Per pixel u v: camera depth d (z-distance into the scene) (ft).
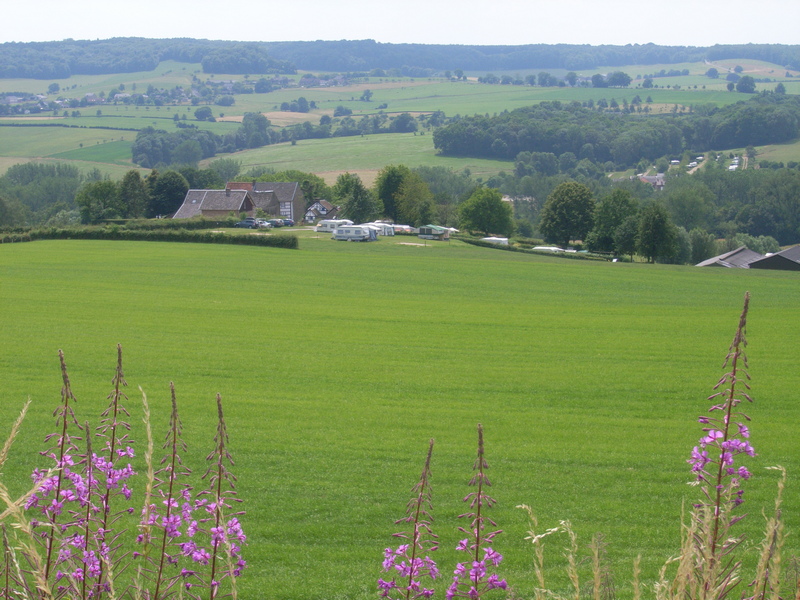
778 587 12.97
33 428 70.13
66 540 17.60
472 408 85.05
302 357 112.06
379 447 68.90
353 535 48.37
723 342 129.70
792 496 55.01
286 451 66.90
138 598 16.81
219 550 19.56
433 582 40.37
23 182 633.61
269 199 428.56
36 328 128.77
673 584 13.46
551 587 40.52
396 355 115.44
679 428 77.20
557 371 105.29
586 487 58.65
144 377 96.53
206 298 169.37
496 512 52.70
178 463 18.83
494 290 198.08
